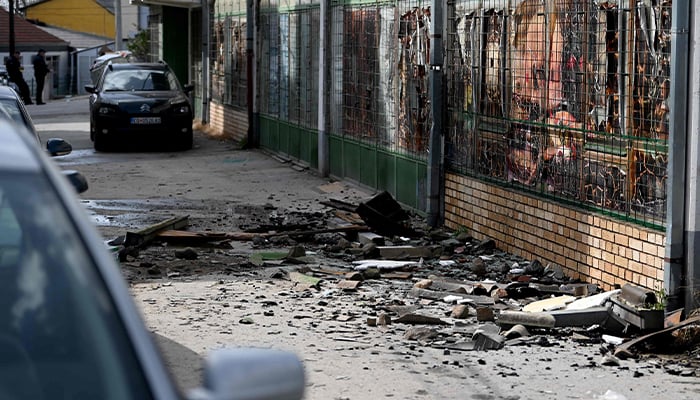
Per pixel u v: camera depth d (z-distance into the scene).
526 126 21.44
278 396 5.23
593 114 18.98
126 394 5.15
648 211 17.45
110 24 172.62
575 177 19.69
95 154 43.09
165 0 53.94
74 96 113.88
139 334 5.41
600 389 13.05
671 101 16.34
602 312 15.83
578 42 19.34
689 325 14.91
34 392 5.27
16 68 84.38
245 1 45.00
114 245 22.75
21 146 6.29
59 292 5.58
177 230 24.58
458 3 24.36
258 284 19.42
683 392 12.95
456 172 24.78
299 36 37.34
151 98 44.31
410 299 18.25
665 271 16.66
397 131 28.12
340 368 13.88
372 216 24.28
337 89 33.41
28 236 5.77
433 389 12.99
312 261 21.62
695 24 16.17
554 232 20.41
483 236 23.47
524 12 21.33
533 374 13.69
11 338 5.46
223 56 49.56
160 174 36.34
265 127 42.78
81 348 5.37
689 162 16.36
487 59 23.02
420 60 26.28
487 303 17.73
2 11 126.94
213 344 15.09
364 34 30.59
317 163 35.62
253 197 31.02
